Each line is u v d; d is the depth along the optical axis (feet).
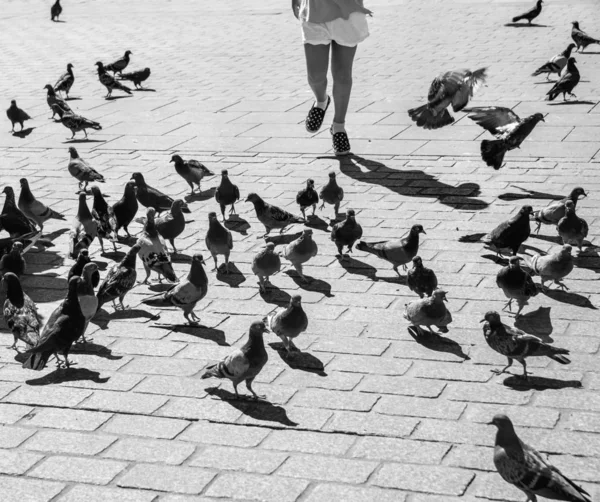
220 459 24.97
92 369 30.37
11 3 127.13
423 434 25.68
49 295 36.73
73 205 47.32
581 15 91.97
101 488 23.89
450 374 28.86
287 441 25.70
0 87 74.90
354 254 39.52
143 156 54.75
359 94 65.67
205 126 60.08
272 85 70.28
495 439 22.91
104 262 40.04
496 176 47.80
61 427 26.91
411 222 42.16
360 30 50.93
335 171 50.21
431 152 52.60
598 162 48.52
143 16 110.32
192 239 42.04
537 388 27.81
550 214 39.17
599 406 26.63
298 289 36.01
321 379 28.96
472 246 38.93
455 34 86.17
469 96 47.75
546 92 62.75
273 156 53.36
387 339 31.42
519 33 84.48
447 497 22.88
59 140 59.06
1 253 38.01
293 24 99.09
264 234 42.27
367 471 24.11
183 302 32.32
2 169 53.57
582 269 36.29
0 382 29.78
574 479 23.30
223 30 97.76
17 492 23.82
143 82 74.02
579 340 30.50
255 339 27.07
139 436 26.30
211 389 28.76
